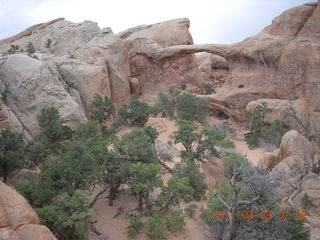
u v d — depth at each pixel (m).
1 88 31.09
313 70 32.12
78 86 37.00
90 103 36.44
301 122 29.31
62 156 17.80
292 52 34.22
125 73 44.88
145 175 16.03
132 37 57.31
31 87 30.83
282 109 32.34
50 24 55.78
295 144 21.23
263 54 36.56
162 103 40.78
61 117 29.62
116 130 32.62
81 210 12.30
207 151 24.41
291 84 34.41
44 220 11.22
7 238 6.36
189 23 55.44
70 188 14.04
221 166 21.14
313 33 34.47
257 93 37.22
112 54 43.62
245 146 32.09
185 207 17.38
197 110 38.03
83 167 15.63
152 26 58.88
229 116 40.97
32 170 21.91
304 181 17.67
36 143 23.92
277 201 14.28
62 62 38.78
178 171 19.64
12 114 28.98
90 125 27.44
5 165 19.92
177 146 28.59
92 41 45.84
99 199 18.36
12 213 7.09
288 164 18.47
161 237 14.31
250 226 12.20
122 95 42.72
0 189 7.51
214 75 62.50
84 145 20.17
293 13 36.34
